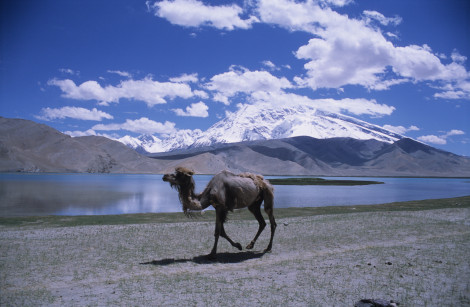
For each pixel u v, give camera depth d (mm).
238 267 9797
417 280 8383
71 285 8219
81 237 14102
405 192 70188
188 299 7238
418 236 14344
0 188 63094
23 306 6879
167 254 11336
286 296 7391
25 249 11836
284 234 14930
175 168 10812
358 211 26516
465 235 14469
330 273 8953
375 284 8094
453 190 81625
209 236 14508
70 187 71312
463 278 8547
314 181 111562
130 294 7539
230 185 11023
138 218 22391
